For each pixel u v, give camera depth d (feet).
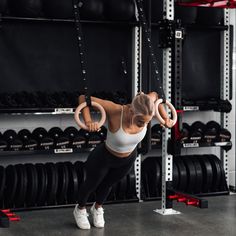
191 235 15.10
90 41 19.66
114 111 14.30
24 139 17.70
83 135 18.47
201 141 19.90
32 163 19.43
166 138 17.37
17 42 18.70
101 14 18.66
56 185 17.97
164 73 17.20
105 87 19.94
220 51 21.39
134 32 19.56
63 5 18.01
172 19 17.15
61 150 18.13
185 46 20.98
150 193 19.77
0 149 17.39
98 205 15.85
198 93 21.26
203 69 21.27
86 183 15.20
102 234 15.17
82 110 14.07
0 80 18.54
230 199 19.75
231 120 22.12
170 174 17.54
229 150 22.02
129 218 16.93
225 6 17.34
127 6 18.78
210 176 20.15
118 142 14.29
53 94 18.53
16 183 17.47
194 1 16.99
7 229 15.65
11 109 17.26
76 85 19.58
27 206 17.98
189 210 17.99
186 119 21.59
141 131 14.38
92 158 14.97
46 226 15.99
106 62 19.90
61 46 19.31
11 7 17.70
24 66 18.85
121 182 18.81
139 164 19.47
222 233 15.29
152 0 19.19
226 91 21.15
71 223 16.35
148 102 13.91
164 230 15.60
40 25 18.95
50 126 19.81
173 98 16.84
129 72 20.15
